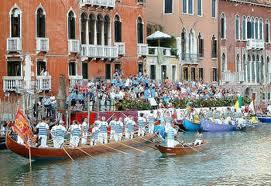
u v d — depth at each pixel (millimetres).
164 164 48906
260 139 64562
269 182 42500
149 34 85875
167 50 83812
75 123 52250
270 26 105812
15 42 64625
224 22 95750
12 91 64438
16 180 43000
